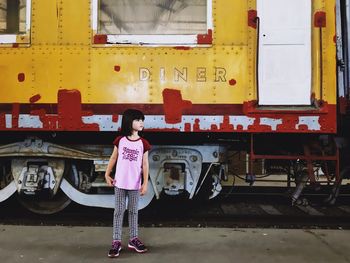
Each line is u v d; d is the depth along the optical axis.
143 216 5.91
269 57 4.96
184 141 5.48
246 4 4.98
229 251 4.19
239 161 6.66
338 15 5.33
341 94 5.30
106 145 5.39
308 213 6.20
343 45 5.34
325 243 4.45
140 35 5.01
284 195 7.38
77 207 6.63
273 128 4.91
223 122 4.94
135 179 4.14
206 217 5.84
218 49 4.97
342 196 7.36
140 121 4.18
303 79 4.94
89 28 5.02
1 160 5.61
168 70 4.98
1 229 4.94
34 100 5.02
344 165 5.66
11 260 3.91
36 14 5.05
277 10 4.97
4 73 5.04
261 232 4.86
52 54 5.02
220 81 4.95
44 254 4.08
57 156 5.36
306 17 4.96
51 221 5.50
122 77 4.98
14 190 5.43
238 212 6.27
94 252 4.15
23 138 5.57
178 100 4.95
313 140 5.48
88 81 5.00
